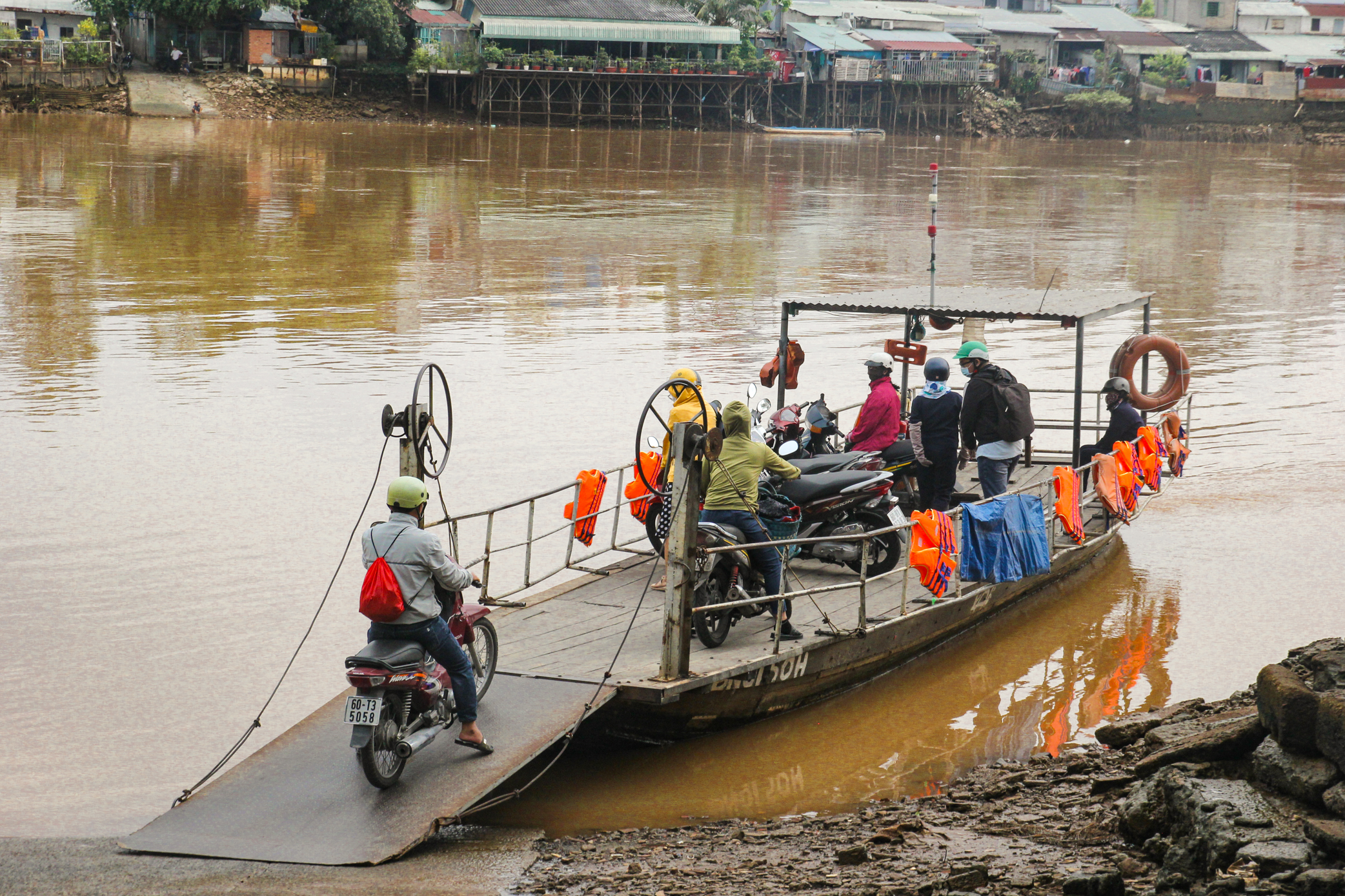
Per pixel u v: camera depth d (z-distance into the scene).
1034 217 53.44
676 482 9.88
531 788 9.89
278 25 95.88
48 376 22.50
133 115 86.44
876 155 90.44
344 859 7.98
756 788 9.89
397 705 8.73
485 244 40.66
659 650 10.88
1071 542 14.51
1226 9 136.75
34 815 8.92
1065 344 27.78
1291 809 7.20
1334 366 25.84
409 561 8.75
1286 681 7.64
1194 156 100.19
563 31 104.12
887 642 11.92
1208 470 18.97
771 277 36.00
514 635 11.37
